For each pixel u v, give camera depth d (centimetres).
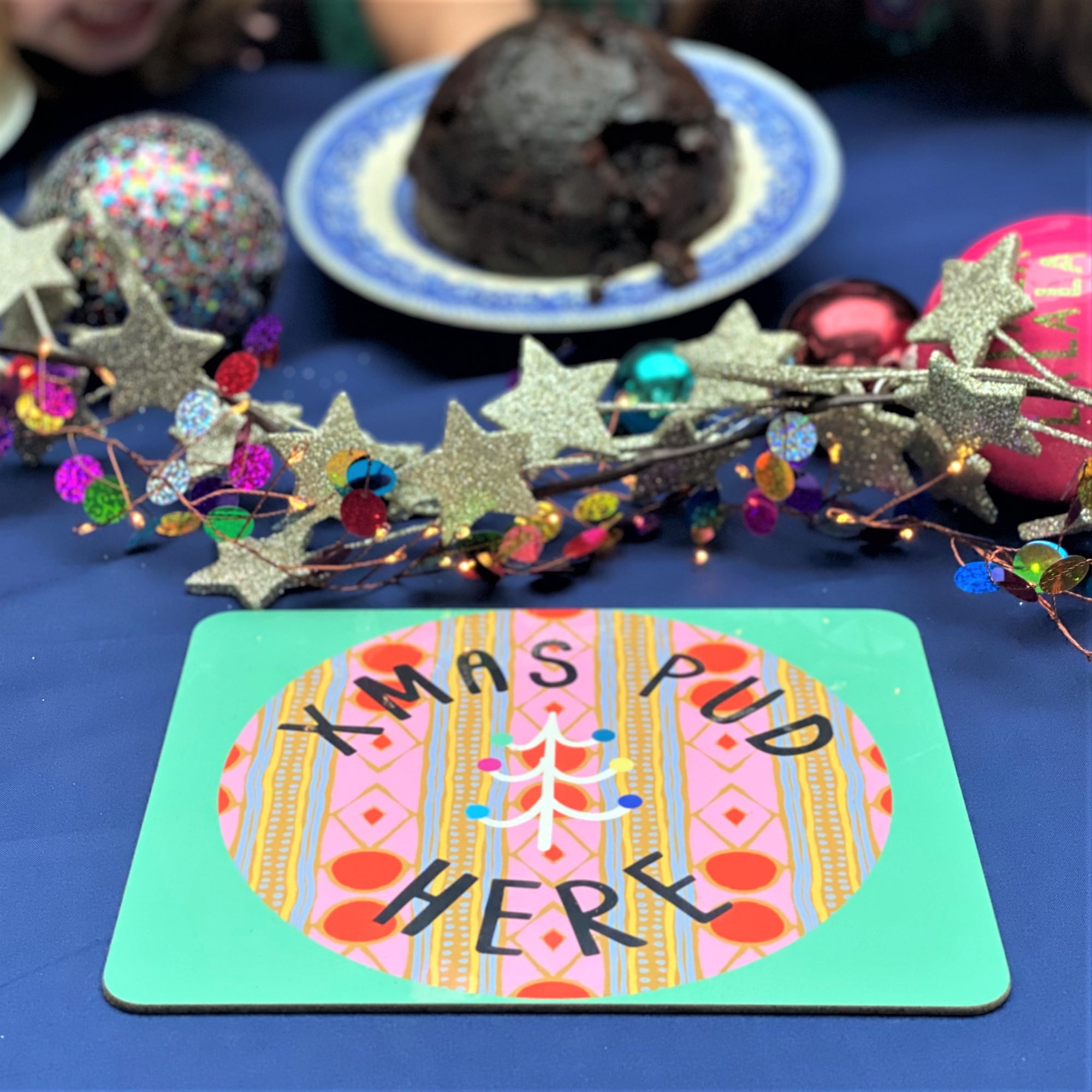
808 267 88
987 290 59
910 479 60
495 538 60
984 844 50
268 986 45
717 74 96
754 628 59
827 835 50
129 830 52
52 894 49
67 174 74
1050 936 47
